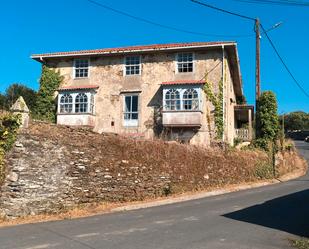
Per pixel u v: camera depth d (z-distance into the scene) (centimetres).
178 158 1991
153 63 2992
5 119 1423
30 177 1430
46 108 3102
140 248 912
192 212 1442
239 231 1116
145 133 2914
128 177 1748
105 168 1677
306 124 9138
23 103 1483
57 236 1053
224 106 2852
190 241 987
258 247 943
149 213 1441
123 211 1510
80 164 1594
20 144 1430
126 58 3047
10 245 954
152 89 2961
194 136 2825
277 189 2097
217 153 2241
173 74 2947
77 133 1631
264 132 2930
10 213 1364
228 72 3067
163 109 2847
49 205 1467
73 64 3131
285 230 1140
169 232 1095
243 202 1669
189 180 2003
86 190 1595
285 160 3200
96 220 1312
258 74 2891
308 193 1919
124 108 2989
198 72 2908
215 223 1229
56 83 3130
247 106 3503
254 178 2456
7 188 1380
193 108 2805
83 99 2981
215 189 2055
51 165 1498
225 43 2856
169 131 2866
